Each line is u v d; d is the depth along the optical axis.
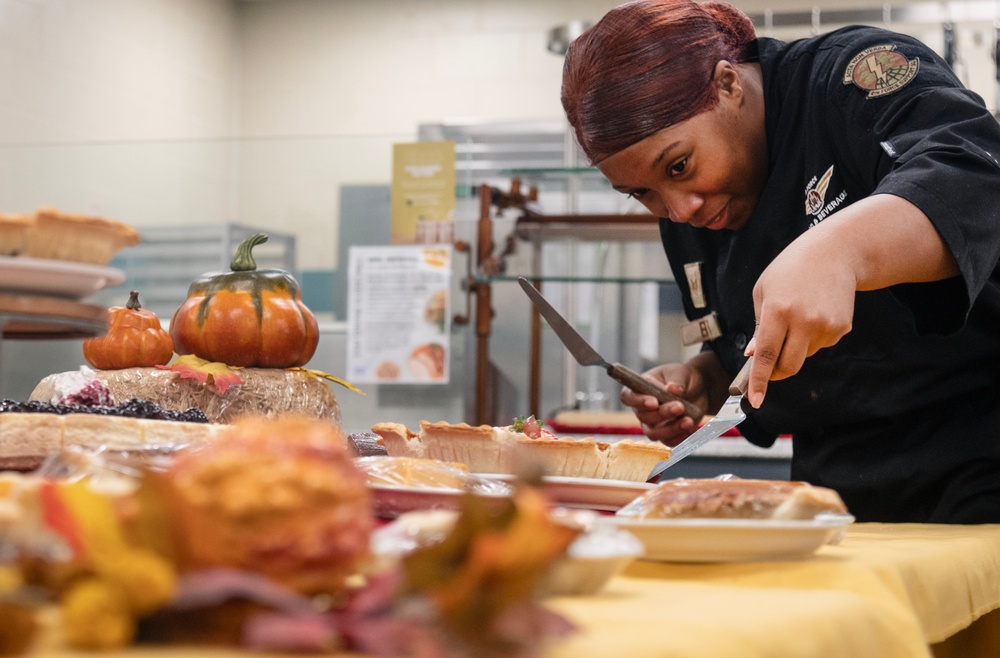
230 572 0.35
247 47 5.79
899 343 1.32
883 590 0.59
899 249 0.93
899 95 1.24
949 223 0.95
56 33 4.59
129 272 2.99
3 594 0.33
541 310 1.49
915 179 0.98
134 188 3.00
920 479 1.33
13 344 3.01
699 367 1.70
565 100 1.36
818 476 1.44
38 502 0.36
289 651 0.34
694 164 1.32
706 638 0.41
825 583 0.59
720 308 1.66
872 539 0.90
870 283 0.93
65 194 3.06
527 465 0.37
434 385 2.80
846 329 0.88
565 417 2.74
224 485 0.37
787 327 0.88
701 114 1.32
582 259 2.62
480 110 5.60
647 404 1.51
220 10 5.66
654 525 0.64
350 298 2.84
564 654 0.35
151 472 0.37
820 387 1.40
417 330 2.81
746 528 0.63
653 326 3.32
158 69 5.20
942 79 1.24
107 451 0.66
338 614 0.35
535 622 0.35
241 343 1.21
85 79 4.75
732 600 0.51
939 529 1.06
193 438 0.84
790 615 0.47
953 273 0.97
